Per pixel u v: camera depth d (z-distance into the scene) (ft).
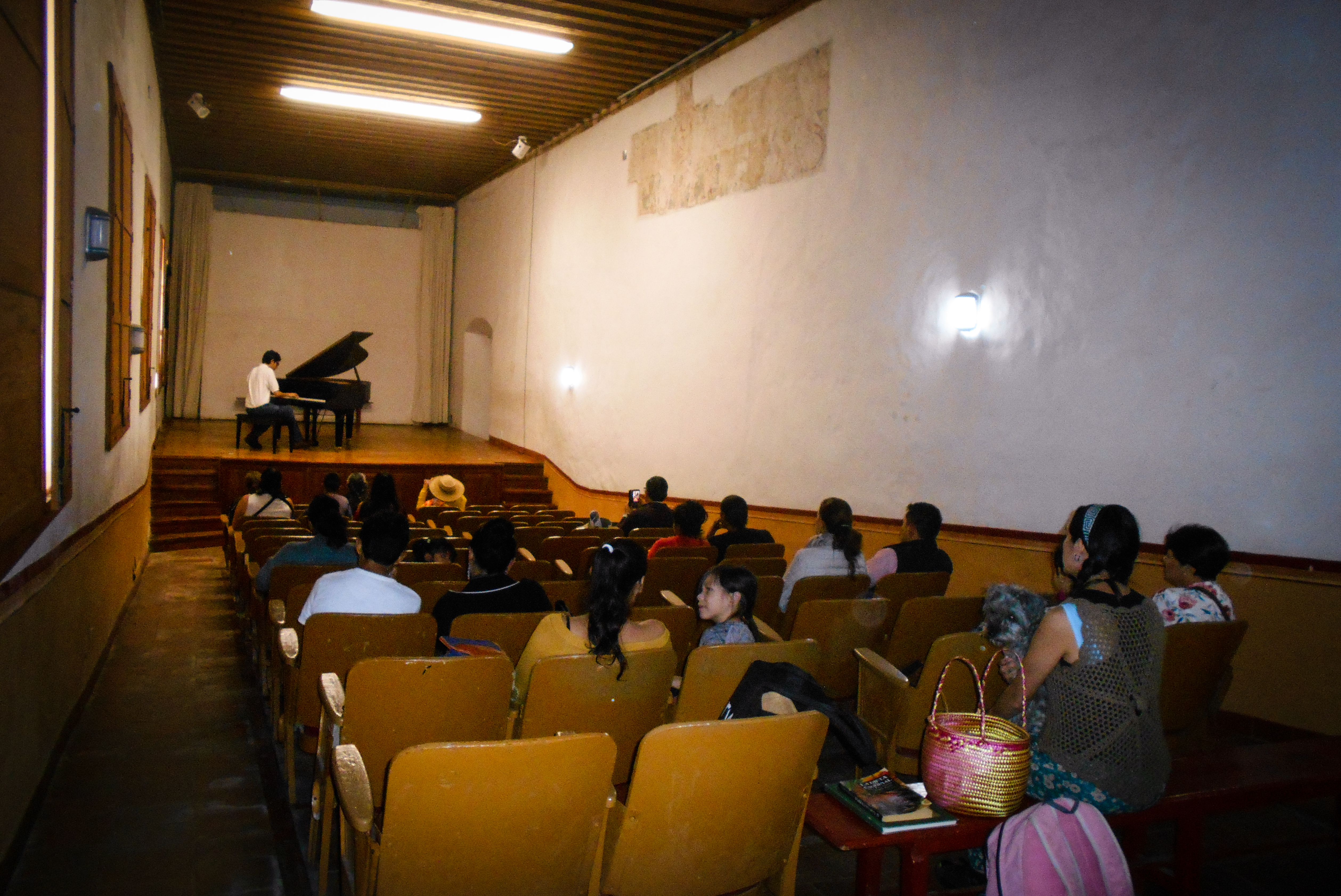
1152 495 16.93
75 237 12.50
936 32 21.81
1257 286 15.39
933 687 10.17
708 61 30.86
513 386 49.80
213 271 55.88
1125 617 7.85
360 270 58.95
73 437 12.76
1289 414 14.92
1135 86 17.39
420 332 60.44
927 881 7.57
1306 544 14.66
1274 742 13.97
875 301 23.58
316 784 9.46
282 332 57.41
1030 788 8.09
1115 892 7.44
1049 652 7.87
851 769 12.47
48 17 8.50
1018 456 19.58
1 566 6.72
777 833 7.16
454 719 8.34
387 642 10.23
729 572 10.09
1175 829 9.13
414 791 5.68
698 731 6.33
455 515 26.04
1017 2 19.75
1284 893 9.87
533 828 6.14
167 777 11.93
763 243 28.07
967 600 12.46
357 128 44.24
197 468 36.09
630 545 8.68
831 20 25.18
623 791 9.09
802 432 26.23
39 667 10.77
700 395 31.17
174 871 9.47
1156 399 16.89
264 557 18.12
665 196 33.55
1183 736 11.15
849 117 24.57
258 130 45.24
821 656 10.68
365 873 6.43
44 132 8.32
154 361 32.07
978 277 20.62
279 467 37.27
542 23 29.32
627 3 27.43
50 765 11.49
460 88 36.70
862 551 15.19
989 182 20.38
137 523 25.70
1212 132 16.11
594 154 39.60
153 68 31.68
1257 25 15.48
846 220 24.62
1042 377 19.07
